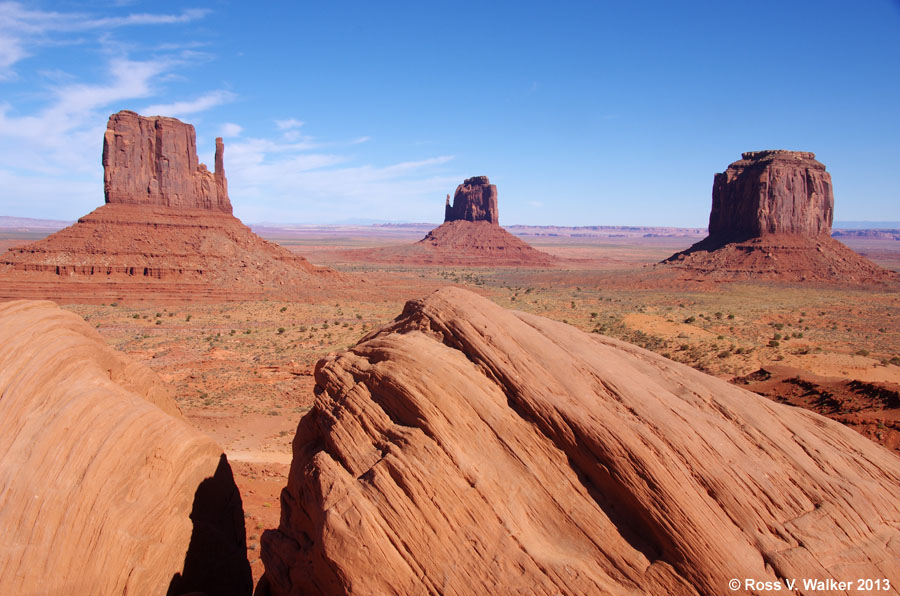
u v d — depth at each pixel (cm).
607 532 976
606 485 1019
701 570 905
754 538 934
